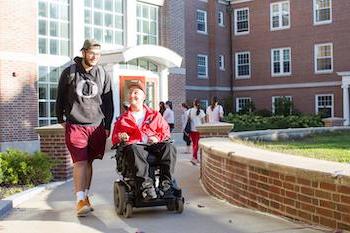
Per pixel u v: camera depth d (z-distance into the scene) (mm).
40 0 19766
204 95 38062
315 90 36062
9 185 9781
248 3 39125
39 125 19594
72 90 6797
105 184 10070
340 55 34875
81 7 21000
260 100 38812
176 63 22797
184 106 18266
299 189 5773
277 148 11617
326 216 5371
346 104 33312
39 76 19672
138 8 23969
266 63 38469
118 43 22750
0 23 18266
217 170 8336
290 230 5449
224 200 7930
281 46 37656
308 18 36281
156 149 6617
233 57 39938
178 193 6797
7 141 18328
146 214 6836
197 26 37688
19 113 18781
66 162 11383
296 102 37031
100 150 7062
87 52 6824
